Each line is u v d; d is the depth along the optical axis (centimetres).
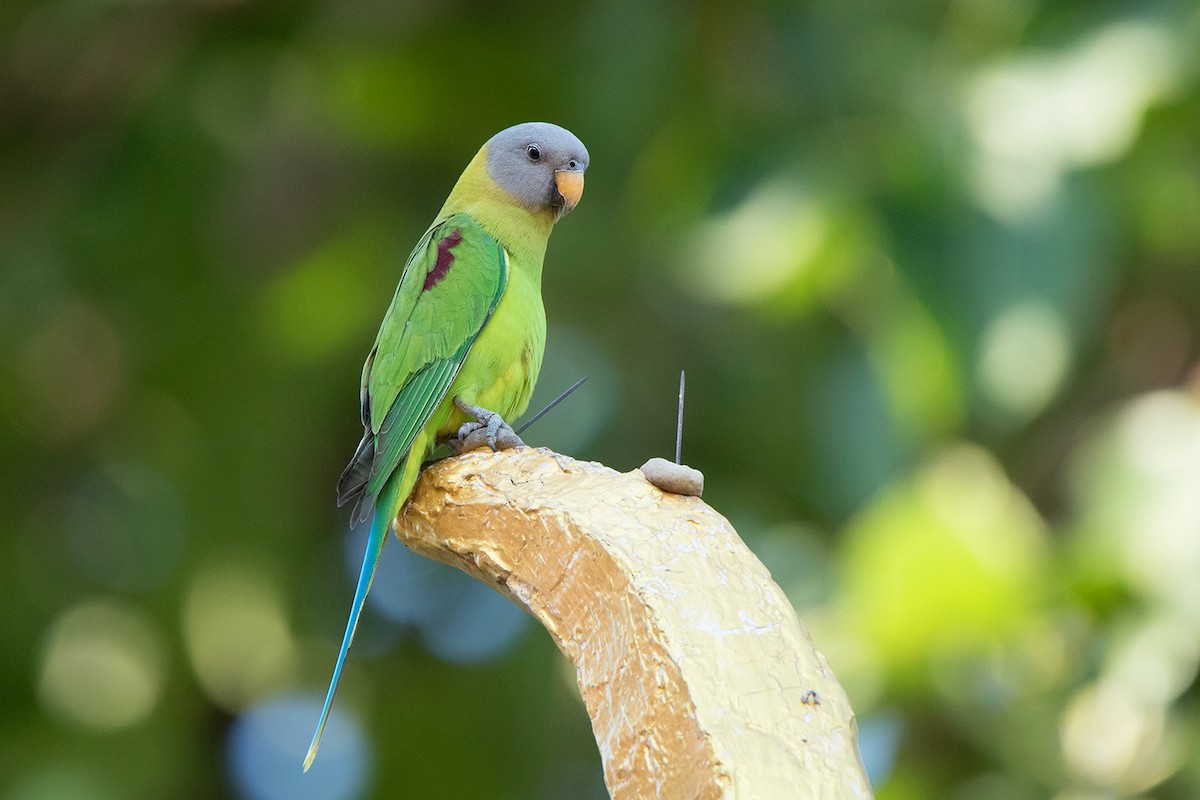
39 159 1352
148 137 1352
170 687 1293
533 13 1290
